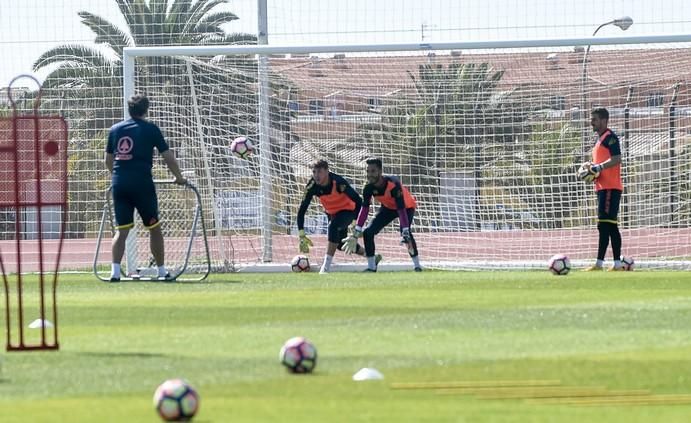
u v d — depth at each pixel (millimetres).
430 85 84688
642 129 83938
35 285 59312
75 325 38656
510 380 25438
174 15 104250
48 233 96688
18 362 29109
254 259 81562
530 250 84125
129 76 75875
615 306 42938
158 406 21016
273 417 21375
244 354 30219
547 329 35344
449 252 84562
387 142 84688
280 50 75562
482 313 40719
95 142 87250
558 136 84750
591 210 83938
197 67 81375
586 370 26766
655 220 83562
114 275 61688
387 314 40969
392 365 27750
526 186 84375
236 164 80688
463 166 84625
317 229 83250
